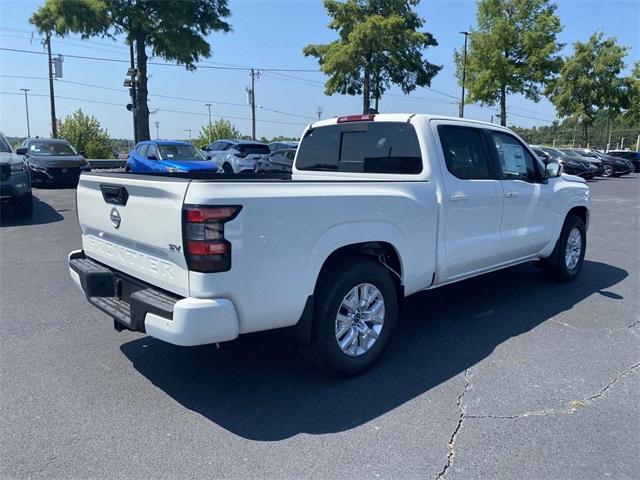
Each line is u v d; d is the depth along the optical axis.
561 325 4.89
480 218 4.80
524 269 7.13
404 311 5.32
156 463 2.77
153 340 4.47
